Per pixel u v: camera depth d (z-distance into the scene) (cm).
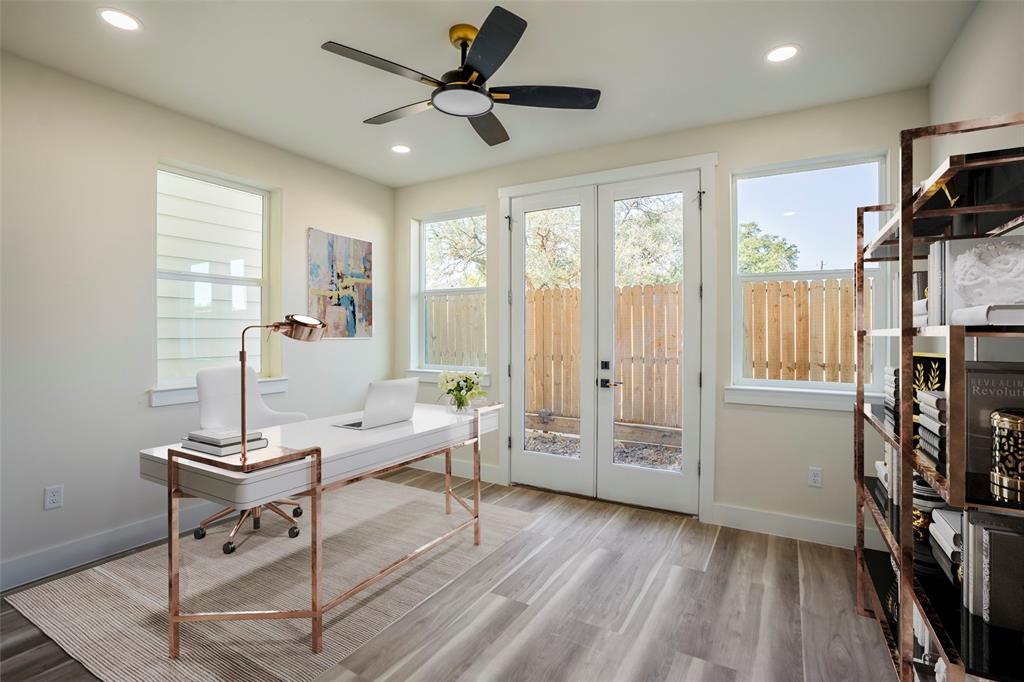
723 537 297
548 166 378
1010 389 124
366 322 432
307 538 290
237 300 348
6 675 176
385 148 361
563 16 207
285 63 247
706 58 240
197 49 234
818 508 291
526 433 393
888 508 203
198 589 232
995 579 127
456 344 439
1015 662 111
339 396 407
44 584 238
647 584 241
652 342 343
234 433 189
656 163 335
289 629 204
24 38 224
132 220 281
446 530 303
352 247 418
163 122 294
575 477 371
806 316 302
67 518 257
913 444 156
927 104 265
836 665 183
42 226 247
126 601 223
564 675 177
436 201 437
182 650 190
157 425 292
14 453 239
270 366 365
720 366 318
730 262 315
